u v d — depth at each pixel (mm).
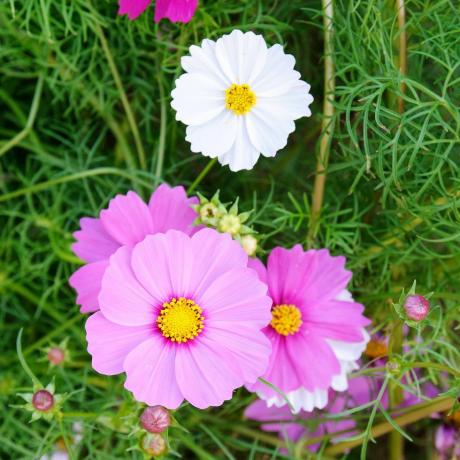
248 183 709
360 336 565
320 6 662
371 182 638
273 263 563
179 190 556
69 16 622
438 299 646
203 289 526
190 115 544
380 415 653
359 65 597
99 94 689
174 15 568
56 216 683
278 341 565
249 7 633
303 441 633
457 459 649
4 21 643
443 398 622
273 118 546
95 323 514
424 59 640
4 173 731
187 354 522
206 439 680
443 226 629
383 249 632
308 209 623
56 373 681
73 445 655
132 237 550
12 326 706
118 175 706
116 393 664
